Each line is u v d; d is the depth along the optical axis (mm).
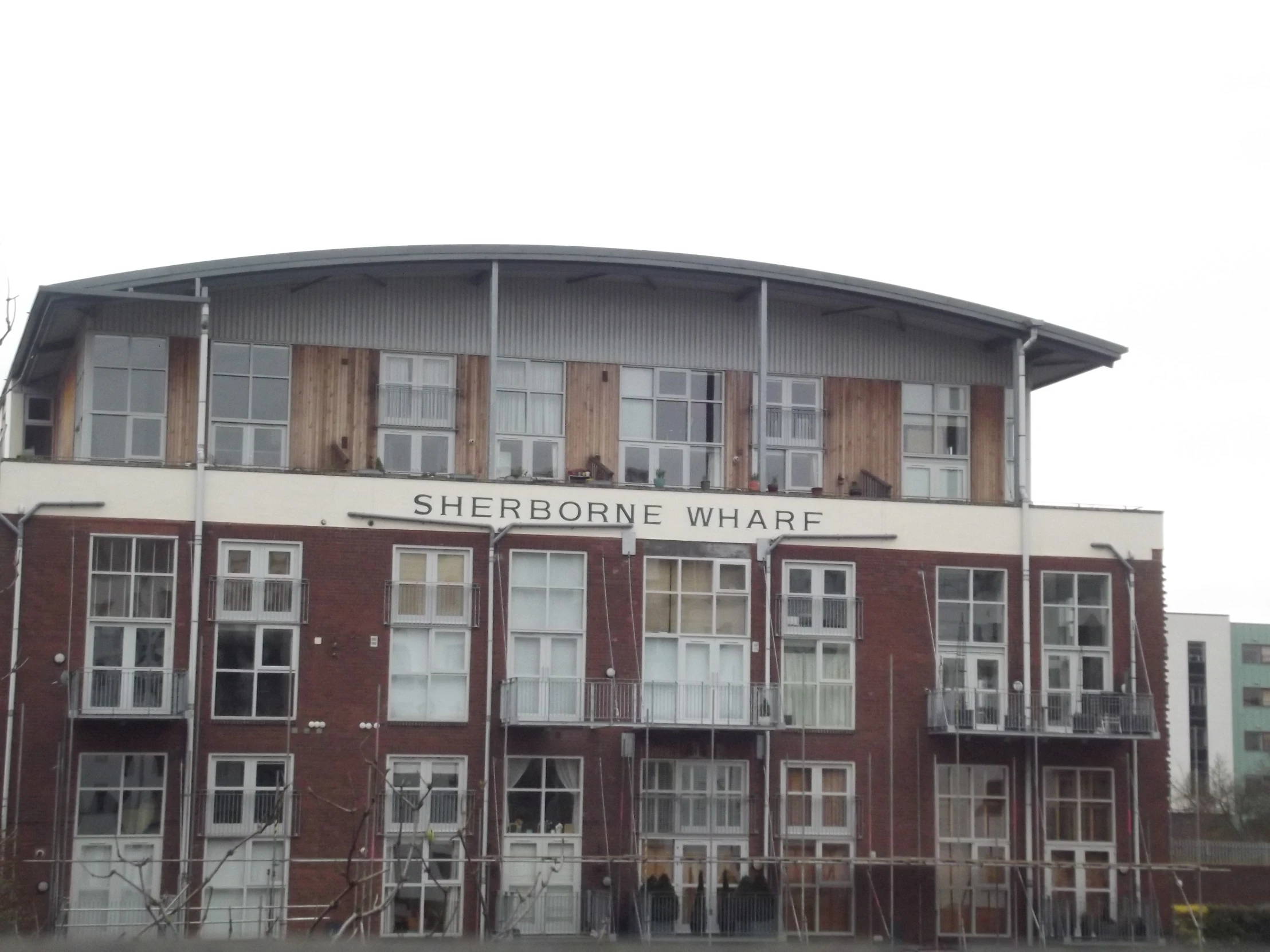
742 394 60219
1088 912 55000
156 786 49656
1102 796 55656
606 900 51656
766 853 52875
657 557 53812
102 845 49000
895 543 55438
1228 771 107000
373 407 57844
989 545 56094
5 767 48469
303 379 57469
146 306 56656
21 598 49406
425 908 50750
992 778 55000
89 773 49250
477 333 58812
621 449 59188
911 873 53844
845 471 60906
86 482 50406
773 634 54156
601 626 53062
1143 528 57250
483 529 52750
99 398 56031
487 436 57406
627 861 51062
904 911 53656
